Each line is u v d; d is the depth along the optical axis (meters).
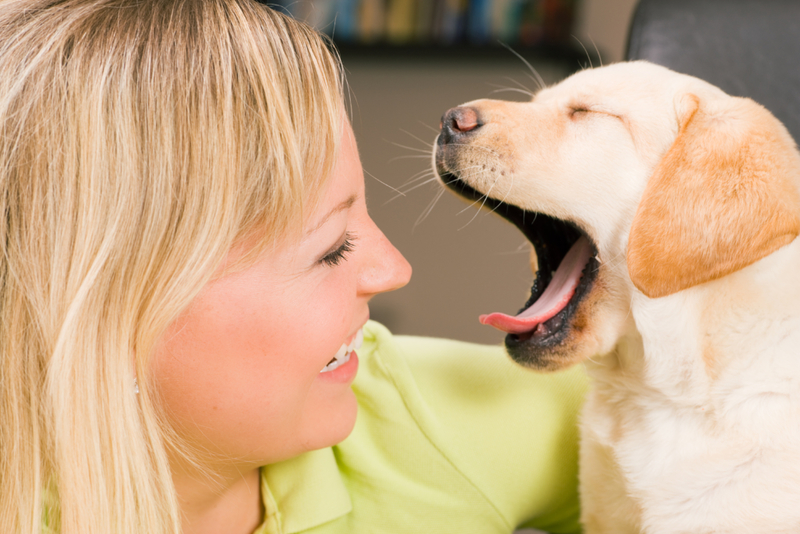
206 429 0.67
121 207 0.56
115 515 0.60
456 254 3.06
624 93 1.08
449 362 1.04
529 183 1.06
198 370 0.63
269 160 0.59
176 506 0.64
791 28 1.33
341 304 0.68
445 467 0.89
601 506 1.04
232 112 0.59
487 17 3.12
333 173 0.65
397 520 0.86
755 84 1.33
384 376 0.97
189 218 0.57
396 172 3.13
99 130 0.56
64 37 0.57
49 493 0.66
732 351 0.90
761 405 0.88
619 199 1.05
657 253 0.92
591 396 1.08
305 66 0.64
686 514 0.91
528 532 1.67
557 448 1.02
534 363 1.04
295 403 0.68
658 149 1.04
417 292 3.08
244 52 0.60
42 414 0.60
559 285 1.13
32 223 0.57
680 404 0.94
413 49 3.09
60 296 0.57
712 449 0.91
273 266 0.62
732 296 0.90
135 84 0.57
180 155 0.57
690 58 1.35
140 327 0.59
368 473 0.88
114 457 0.60
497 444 0.94
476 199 1.19
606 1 3.02
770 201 0.90
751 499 0.86
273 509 0.82
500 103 1.15
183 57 0.58
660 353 0.95
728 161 0.93
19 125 0.56
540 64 3.09
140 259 0.57
